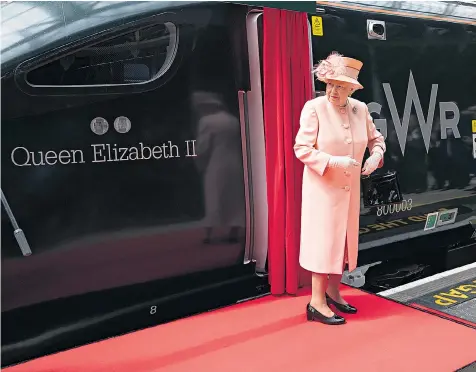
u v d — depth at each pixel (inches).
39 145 90.7
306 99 121.9
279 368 86.3
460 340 96.3
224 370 86.0
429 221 155.9
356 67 101.7
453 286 140.5
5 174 87.8
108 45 97.9
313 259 103.6
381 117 140.4
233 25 113.0
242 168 116.6
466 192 164.7
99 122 96.7
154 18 101.4
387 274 149.6
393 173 137.4
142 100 101.4
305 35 120.5
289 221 118.7
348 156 102.9
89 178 96.3
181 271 110.6
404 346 93.9
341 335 99.1
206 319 108.8
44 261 92.7
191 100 107.9
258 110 119.6
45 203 92.0
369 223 139.9
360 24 134.5
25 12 91.7
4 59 87.2
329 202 102.6
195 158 109.3
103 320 101.0
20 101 88.4
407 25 144.8
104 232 98.6
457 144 160.4
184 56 106.2
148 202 103.6
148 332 102.7
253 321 107.1
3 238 88.1
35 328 93.5
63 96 92.4
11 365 89.6
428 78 151.0
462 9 159.2
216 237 114.3
